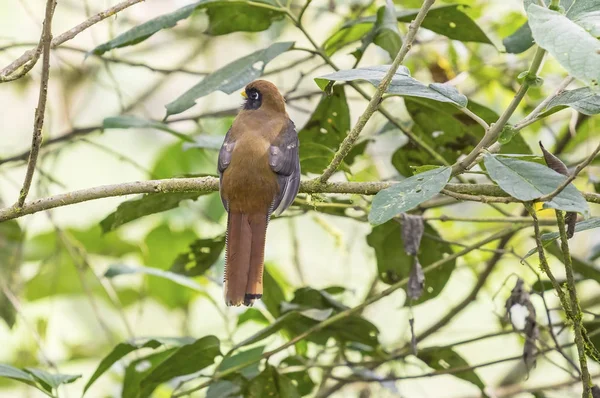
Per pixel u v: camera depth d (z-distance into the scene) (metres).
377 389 11.42
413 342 8.38
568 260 6.63
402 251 9.89
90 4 15.24
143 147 16.00
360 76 6.85
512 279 12.97
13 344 13.13
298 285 13.11
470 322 14.66
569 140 11.34
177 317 13.13
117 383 13.11
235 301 7.46
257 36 14.61
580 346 6.72
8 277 11.15
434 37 12.57
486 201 6.75
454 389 14.22
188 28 14.20
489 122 9.34
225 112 11.60
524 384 12.67
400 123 9.98
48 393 8.09
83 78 14.02
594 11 6.02
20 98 14.63
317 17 12.71
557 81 12.30
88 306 14.15
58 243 11.83
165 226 12.36
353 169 12.07
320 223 11.76
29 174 6.80
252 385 8.79
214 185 7.66
